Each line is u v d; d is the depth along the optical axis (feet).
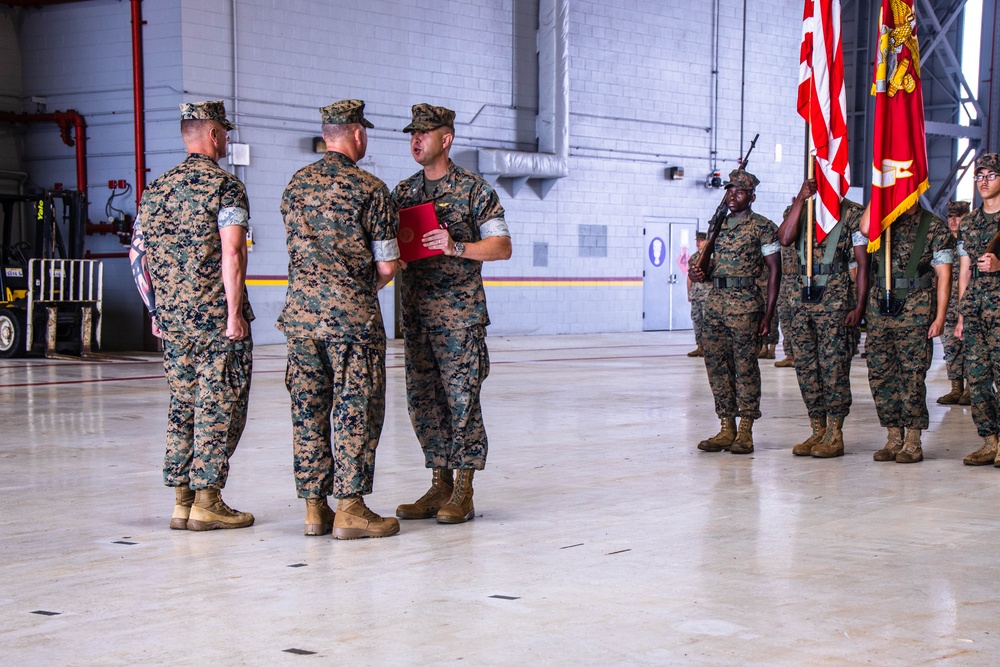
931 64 84.74
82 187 54.34
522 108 65.26
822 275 22.13
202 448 15.29
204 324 15.15
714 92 73.51
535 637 10.61
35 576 12.95
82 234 51.93
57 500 17.71
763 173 76.43
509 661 9.93
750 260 22.53
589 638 10.57
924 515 16.47
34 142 56.03
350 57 57.88
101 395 33.65
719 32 73.56
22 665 9.86
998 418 21.49
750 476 19.95
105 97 53.83
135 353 52.19
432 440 16.53
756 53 75.51
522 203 65.05
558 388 35.86
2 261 49.11
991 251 20.59
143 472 20.29
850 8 83.51
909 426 21.57
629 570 13.17
